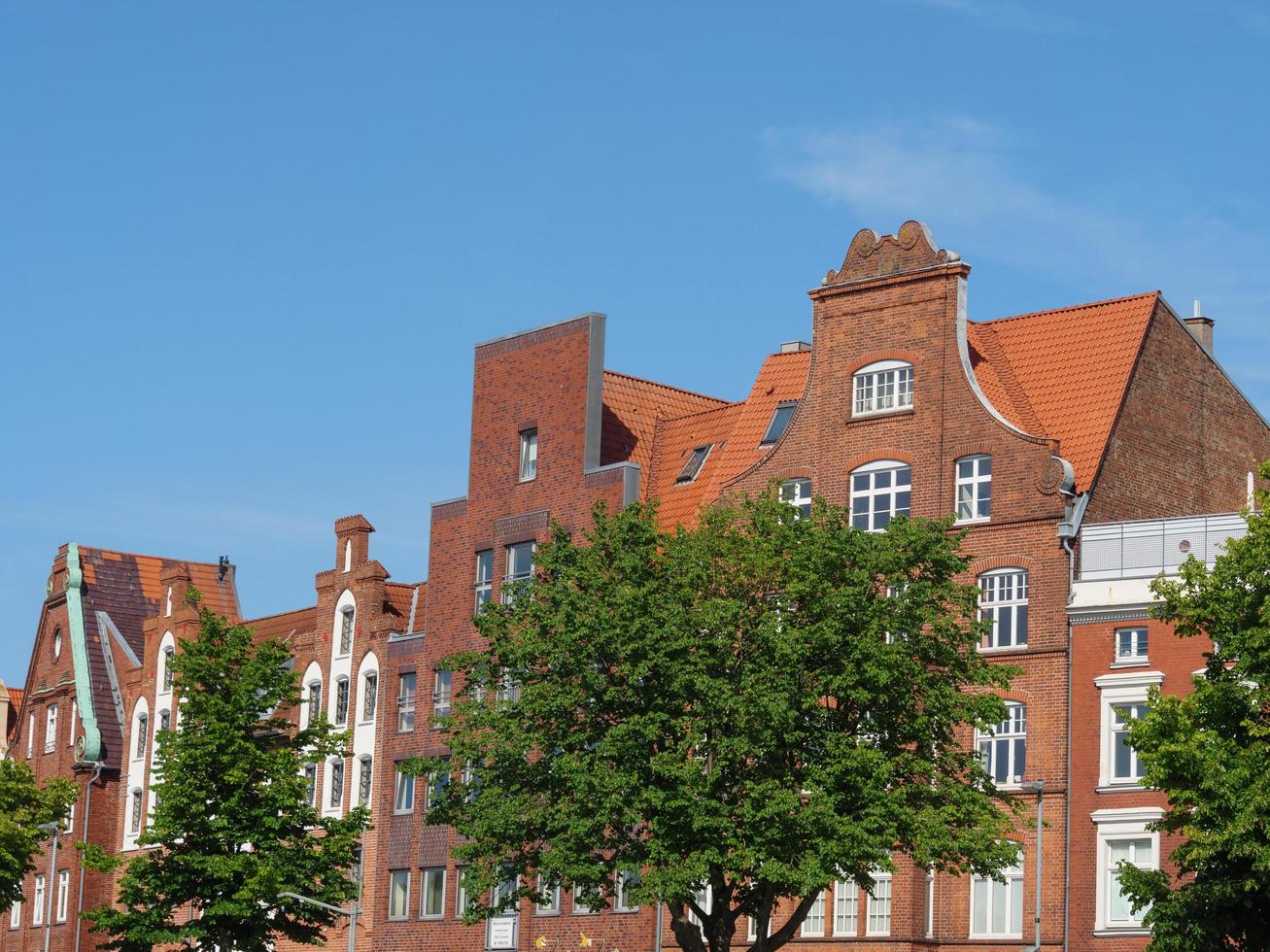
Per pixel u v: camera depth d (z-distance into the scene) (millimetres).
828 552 51188
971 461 60438
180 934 64312
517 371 74125
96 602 99688
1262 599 44781
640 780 50625
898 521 52062
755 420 68625
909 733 51094
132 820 92688
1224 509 64125
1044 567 57969
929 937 58500
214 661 67062
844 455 62938
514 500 73062
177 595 91625
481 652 57781
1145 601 55969
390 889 75750
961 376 60875
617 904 66000
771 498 54000
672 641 50781
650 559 53656
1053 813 56531
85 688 96312
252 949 65062
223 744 65625
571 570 53375
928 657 51938
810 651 50719
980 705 50906
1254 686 45844
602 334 71812
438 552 76000
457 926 71875
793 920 51469
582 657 51969
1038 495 58438
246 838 64812
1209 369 64562
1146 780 44406
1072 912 55656
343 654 81562
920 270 62188
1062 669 57062
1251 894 43750
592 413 71062
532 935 68750
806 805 49375
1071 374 62125
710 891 64250
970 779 52250
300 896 63656
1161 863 54531
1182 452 62625
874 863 50312
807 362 68812
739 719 49812
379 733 77750
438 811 55625
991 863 50781
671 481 71250
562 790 52562
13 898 78750
